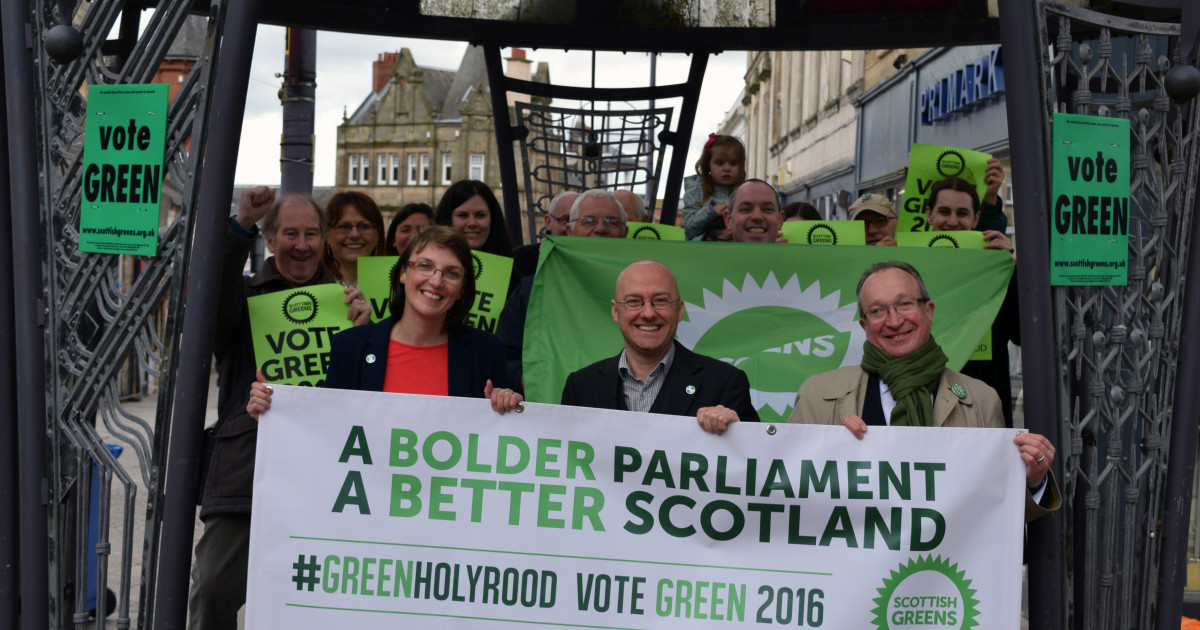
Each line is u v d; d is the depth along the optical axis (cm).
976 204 620
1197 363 422
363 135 9250
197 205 375
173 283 375
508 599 375
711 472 373
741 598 372
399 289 408
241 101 370
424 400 375
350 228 557
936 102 1889
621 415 375
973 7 704
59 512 398
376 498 374
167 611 372
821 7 743
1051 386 380
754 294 519
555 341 504
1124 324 406
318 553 374
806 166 3322
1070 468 392
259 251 2997
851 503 371
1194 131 422
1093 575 407
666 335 389
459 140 9031
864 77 2481
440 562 374
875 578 370
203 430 377
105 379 392
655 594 374
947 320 499
